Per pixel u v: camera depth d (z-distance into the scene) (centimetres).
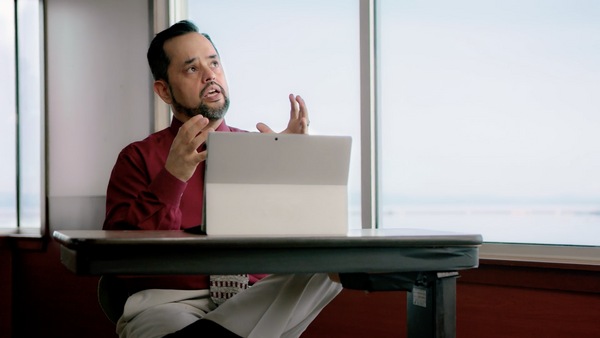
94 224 366
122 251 115
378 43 279
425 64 268
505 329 240
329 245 123
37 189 395
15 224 402
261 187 135
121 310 184
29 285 387
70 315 370
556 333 228
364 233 141
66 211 379
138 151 197
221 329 153
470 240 134
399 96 275
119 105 358
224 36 323
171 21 339
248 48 315
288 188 136
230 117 320
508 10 246
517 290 237
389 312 269
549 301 230
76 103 377
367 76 276
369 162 276
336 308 284
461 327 250
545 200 239
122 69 356
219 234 131
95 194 366
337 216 138
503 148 249
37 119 394
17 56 398
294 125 161
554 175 237
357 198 281
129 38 353
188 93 193
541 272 230
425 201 269
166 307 169
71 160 379
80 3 375
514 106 246
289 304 154
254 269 121
